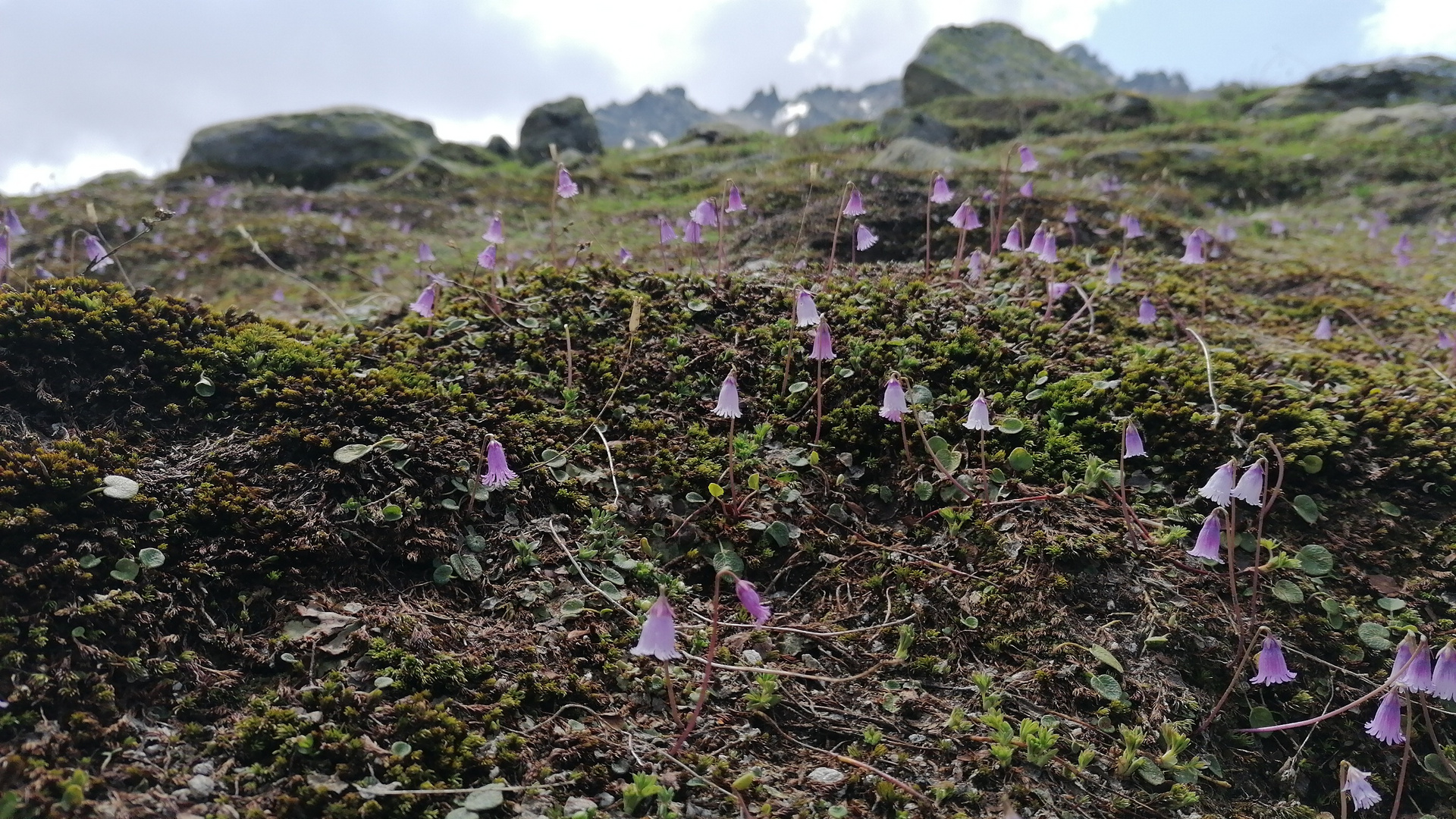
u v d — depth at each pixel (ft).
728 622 0.87
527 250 2.86
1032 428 1.07
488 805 0.66
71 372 0.97
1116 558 0.92
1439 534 0.97
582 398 1.11
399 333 1.21
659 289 1.34
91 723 0.67
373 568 0.85
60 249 3.10
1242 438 1.06
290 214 3.88
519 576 0.88
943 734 0.77
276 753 0.67
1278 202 3.95
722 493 0.96
